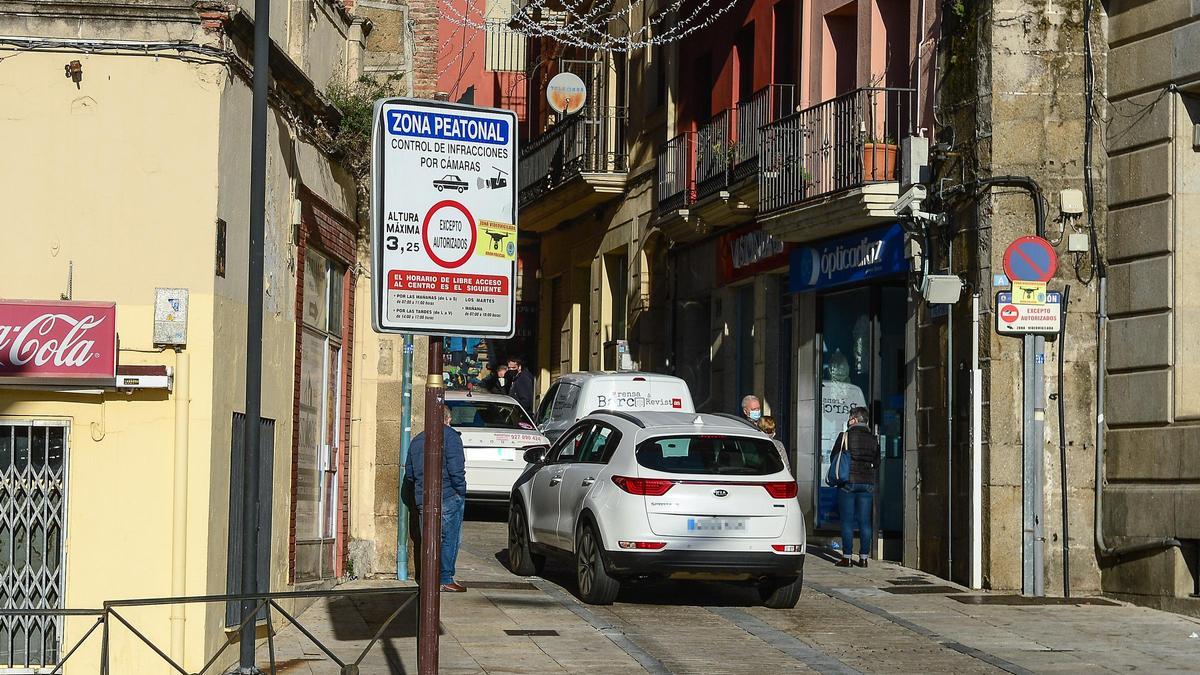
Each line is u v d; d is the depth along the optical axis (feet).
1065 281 58.75
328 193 51.42
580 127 109.40
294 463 46.96
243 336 39.91
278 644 43.75
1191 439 54.24
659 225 93.04
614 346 107.76
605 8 112.06
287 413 45.55
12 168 36.81
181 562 36.40
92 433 36.58
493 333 30.71
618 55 109.50
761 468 51.80
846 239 71.05
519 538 60.08
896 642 47.01
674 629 48.16
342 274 55.06
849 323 74.38
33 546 36.60
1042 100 59.16
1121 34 58.54
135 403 36.68
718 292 89.92
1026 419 58.39
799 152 73.87
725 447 52.01
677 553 50.37
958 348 61.31
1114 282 58.54
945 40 63.00
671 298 97.66
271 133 42.42
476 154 30.76
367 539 57.77
